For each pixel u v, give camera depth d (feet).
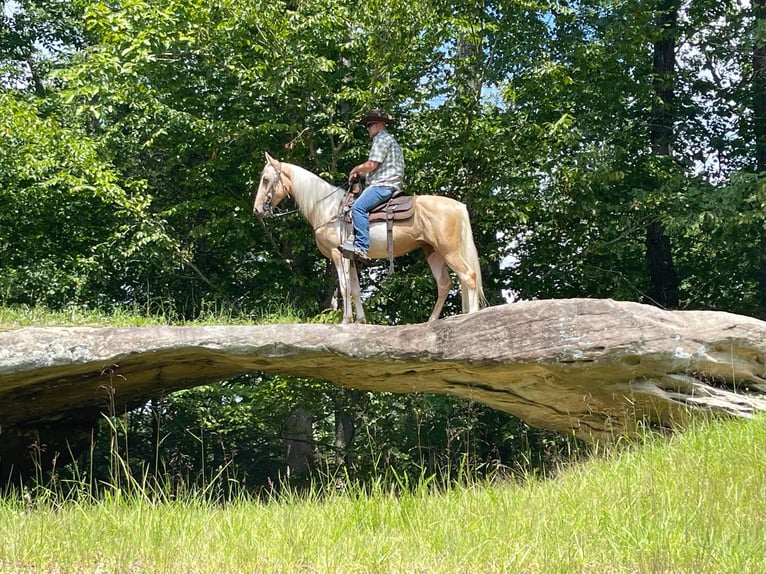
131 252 53.06
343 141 51.26
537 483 26.63
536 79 55.01
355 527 20.26
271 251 60.29
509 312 29.55
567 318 29.01
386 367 31.63
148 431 75.72
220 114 56.08
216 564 17.88
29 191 54.60
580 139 57.36
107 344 30.81
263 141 54.70
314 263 60.80
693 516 19.83
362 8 49.39
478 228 56.80
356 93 49.44
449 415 52.49
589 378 30.14
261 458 73.97
